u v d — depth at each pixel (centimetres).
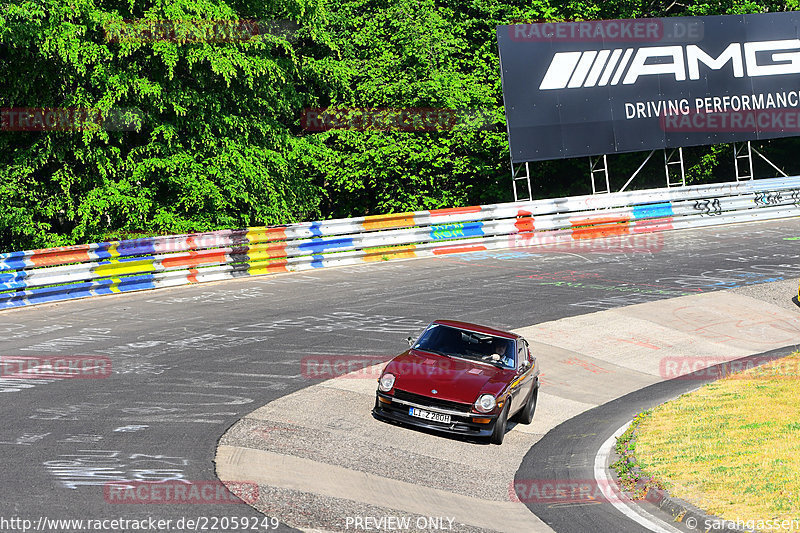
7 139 2744
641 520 1000
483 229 3050
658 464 1168
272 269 2580
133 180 2741
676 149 4119
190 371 1503
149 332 1794
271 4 3038
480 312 2120
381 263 2780
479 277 2552
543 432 1414
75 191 2803
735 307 2303
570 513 1016
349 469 1099
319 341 1783
